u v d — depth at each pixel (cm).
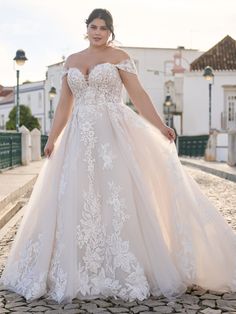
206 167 1856
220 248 394
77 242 370
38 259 381
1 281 409
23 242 401
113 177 385
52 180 399
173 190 392
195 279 384
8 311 349
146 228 381
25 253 394
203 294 384
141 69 4900
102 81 406
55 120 429
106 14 413
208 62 4153
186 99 4153
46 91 5709
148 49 4894
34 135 2373
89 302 363
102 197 385
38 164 2017
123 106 416
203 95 4112
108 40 420
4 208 838
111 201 380
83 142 395
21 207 922
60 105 430
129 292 367
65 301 362
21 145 1947
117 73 411
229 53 4222
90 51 419
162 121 420
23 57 2108
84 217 375
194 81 4128
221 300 371
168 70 4925
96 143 395
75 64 418
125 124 407
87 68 412
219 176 1600
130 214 379
